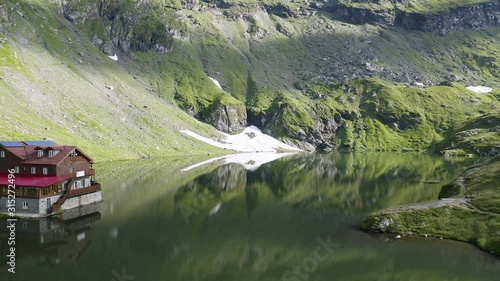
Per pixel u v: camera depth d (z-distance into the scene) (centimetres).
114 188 12044
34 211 8638
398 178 15500
